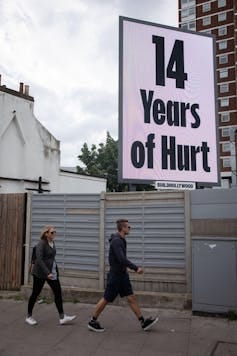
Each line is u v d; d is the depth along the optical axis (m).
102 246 8.44
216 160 10.16
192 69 10.35
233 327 6.36
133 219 8.29
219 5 73.44
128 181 9.44
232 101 68.75
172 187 9.72
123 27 9.95
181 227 7.89
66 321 6.62
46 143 19.70
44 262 6.61
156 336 5.98
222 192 7.61
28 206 9.27
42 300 8.26
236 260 6.80
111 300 6.23
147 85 9.91
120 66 9.79
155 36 10.17
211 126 10.26
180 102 10.11
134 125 9.68
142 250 8.13
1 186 17.33
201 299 6.98
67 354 5.31
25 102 18.62
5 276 9.20
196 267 7.04
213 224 7.62
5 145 17.64
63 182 21.81
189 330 6.23
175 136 9.93
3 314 7.36
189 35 10.48
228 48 71.00
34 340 5.89
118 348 5.51
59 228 8.91
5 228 9.38
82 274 8.57
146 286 8.02
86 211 8.73
